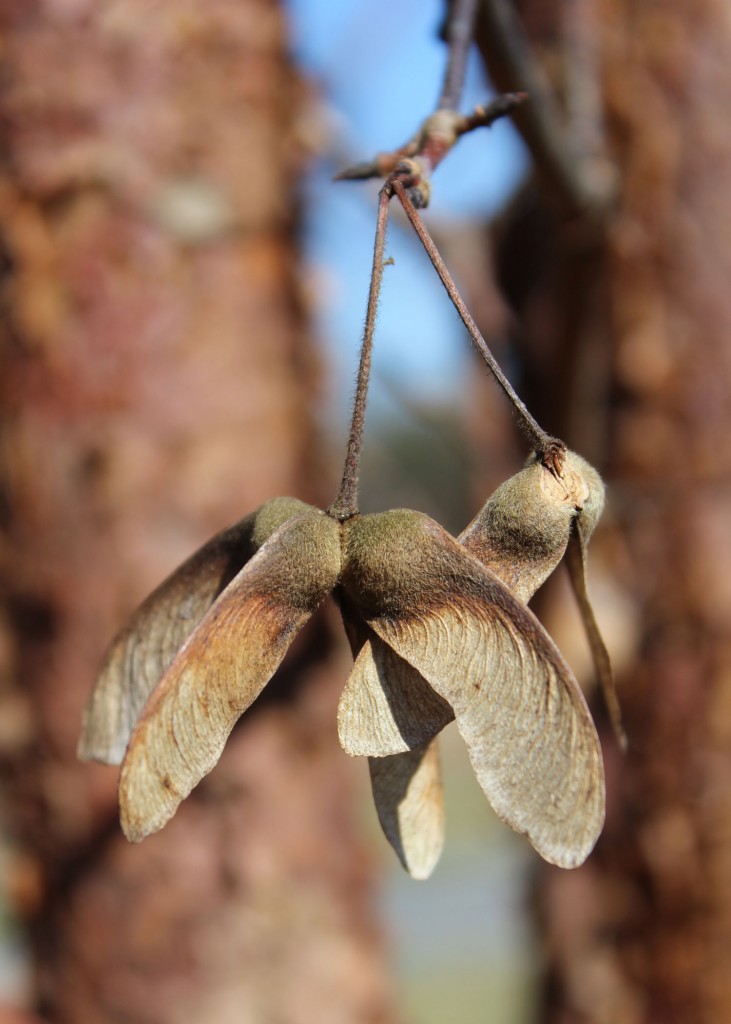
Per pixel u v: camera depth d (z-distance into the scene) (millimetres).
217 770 388
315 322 423
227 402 391
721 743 406
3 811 395
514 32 343
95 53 384
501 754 269
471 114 302
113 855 385
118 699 292
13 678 391
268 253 404
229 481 391
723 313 411
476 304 469
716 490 412
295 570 274
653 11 412
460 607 272
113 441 384
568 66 410
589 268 413
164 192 386
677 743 410
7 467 385
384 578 273
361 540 275
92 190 384
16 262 383
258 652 273
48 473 384
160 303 386
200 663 271
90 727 293
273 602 274
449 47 312
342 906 401
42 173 382
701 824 408
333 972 394
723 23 414
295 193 417
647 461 417
